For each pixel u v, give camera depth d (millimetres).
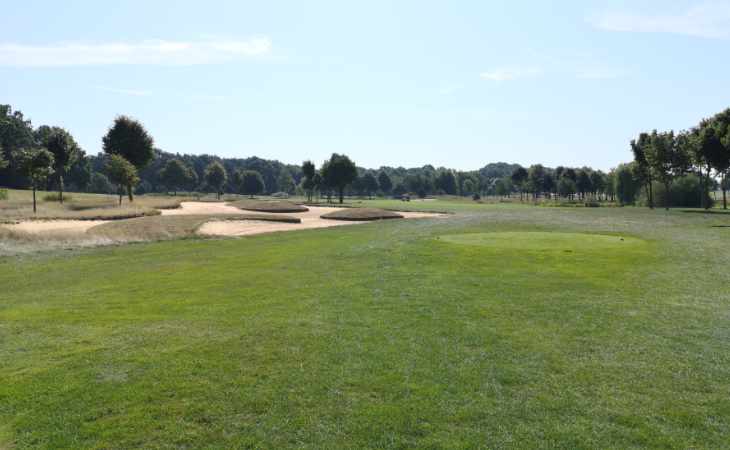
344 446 6379
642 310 12867
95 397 7703
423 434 6680
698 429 6820
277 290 15500
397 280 16875
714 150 57531
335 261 21281
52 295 15133
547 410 7367
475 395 7848
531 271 18266
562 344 10234
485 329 11242
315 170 125312
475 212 62219
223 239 31703
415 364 9117
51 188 114062
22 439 6535
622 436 6641
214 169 143750
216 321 11875
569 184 129250
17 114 119562
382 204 96375
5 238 26969
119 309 13172
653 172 72875
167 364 9031
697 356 9547
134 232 32531
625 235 30516
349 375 8594
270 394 7840
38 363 9086
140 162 79000
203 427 6848
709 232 32281
